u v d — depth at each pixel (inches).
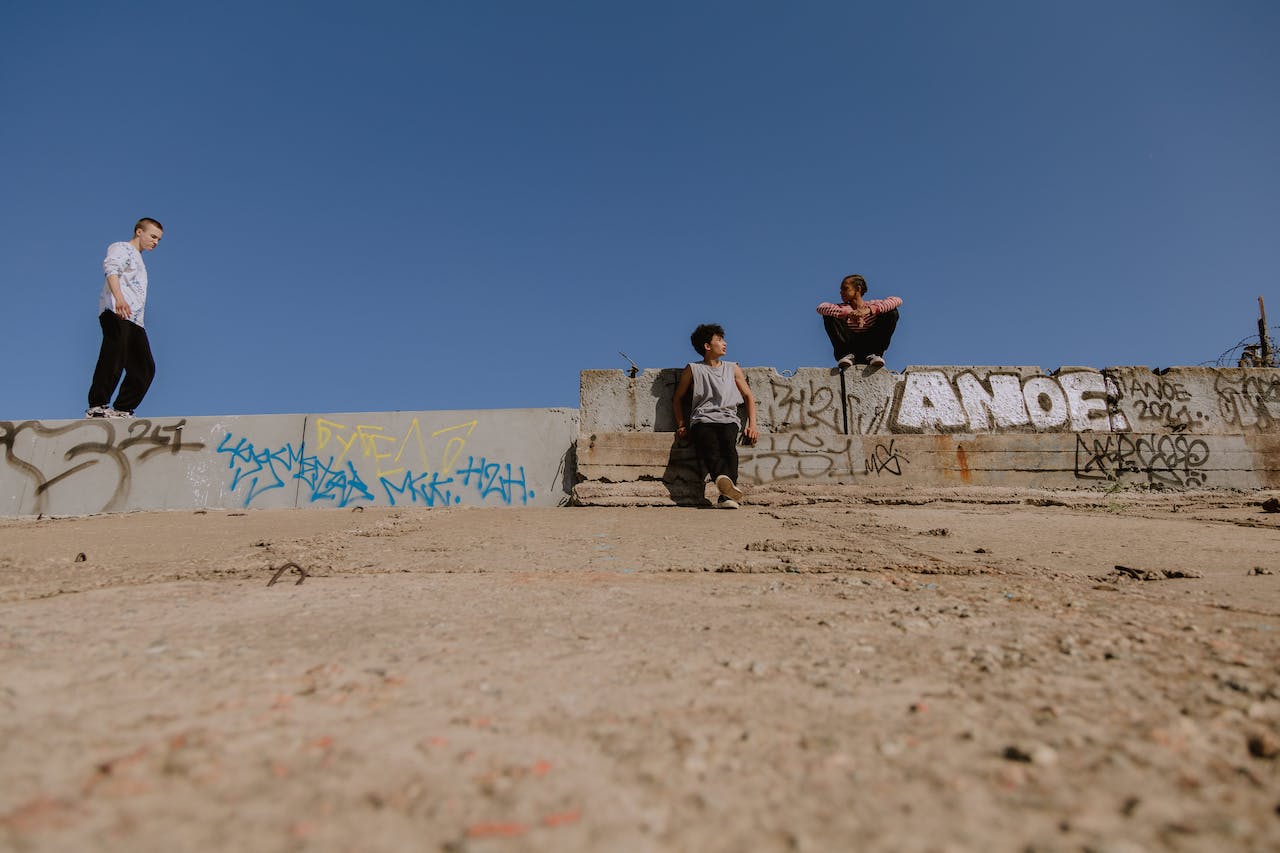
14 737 47.2
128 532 195.6
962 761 46.3
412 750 47.2
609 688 60.1
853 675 63.5
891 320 288.2
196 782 42.0
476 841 36.5
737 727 51.8
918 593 102.0
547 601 95.9
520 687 60.2
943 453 272.4
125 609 89.5
